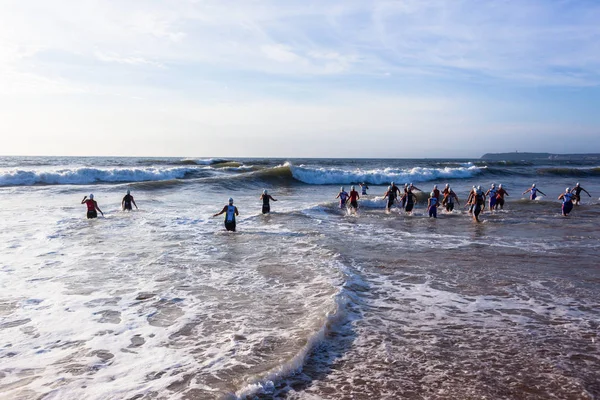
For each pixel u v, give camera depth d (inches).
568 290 323.6
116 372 191.5
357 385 183.8
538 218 762.8
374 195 1156.5
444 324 253.6
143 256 420.2
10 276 343.9
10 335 232.2
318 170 1583.4
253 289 315.3
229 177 1375.5
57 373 190.7
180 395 170.4
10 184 1205.1
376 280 347.3
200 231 567.5
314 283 329.1
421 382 186.4
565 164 4308.6
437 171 1877.5
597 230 621.9
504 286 332.8
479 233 592.1
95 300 290.7
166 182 1190.3
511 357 210.8
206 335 232.5
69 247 456.8
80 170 1360.7
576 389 180.5
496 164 3516.2
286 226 621.9
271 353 209.3
